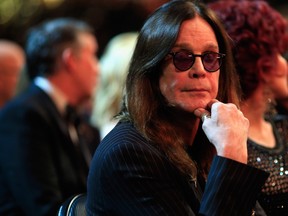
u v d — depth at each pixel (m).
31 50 8.04
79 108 8.26
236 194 4.10
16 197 7.05
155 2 16.45
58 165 7.31
